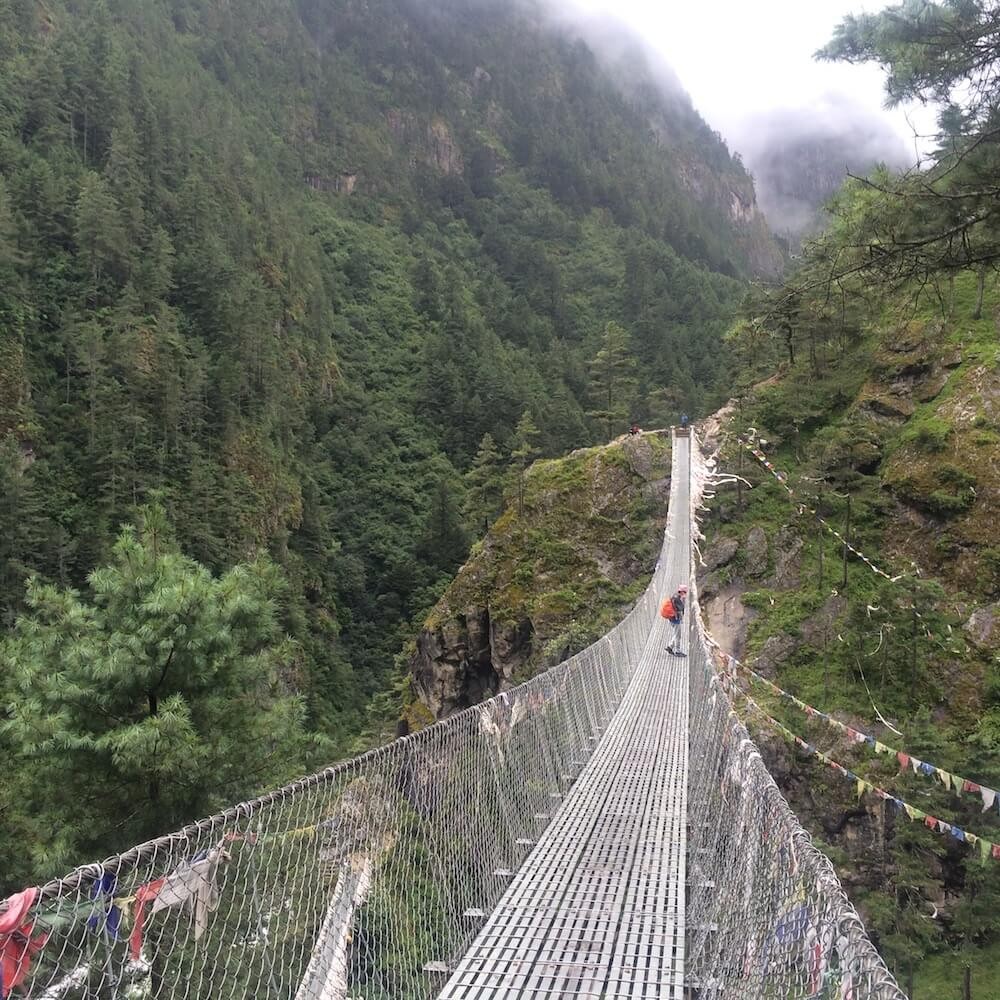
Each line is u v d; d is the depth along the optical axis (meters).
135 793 8.84
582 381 81.00
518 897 6.00
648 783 9.11
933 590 23.19
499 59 167.38
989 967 16.45
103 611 9.69
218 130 89.50
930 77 5.56
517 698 7.42
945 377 28.62
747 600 25.12
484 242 120.81
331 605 53.09
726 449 30.66
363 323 89.00
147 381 47.72
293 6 145.25
